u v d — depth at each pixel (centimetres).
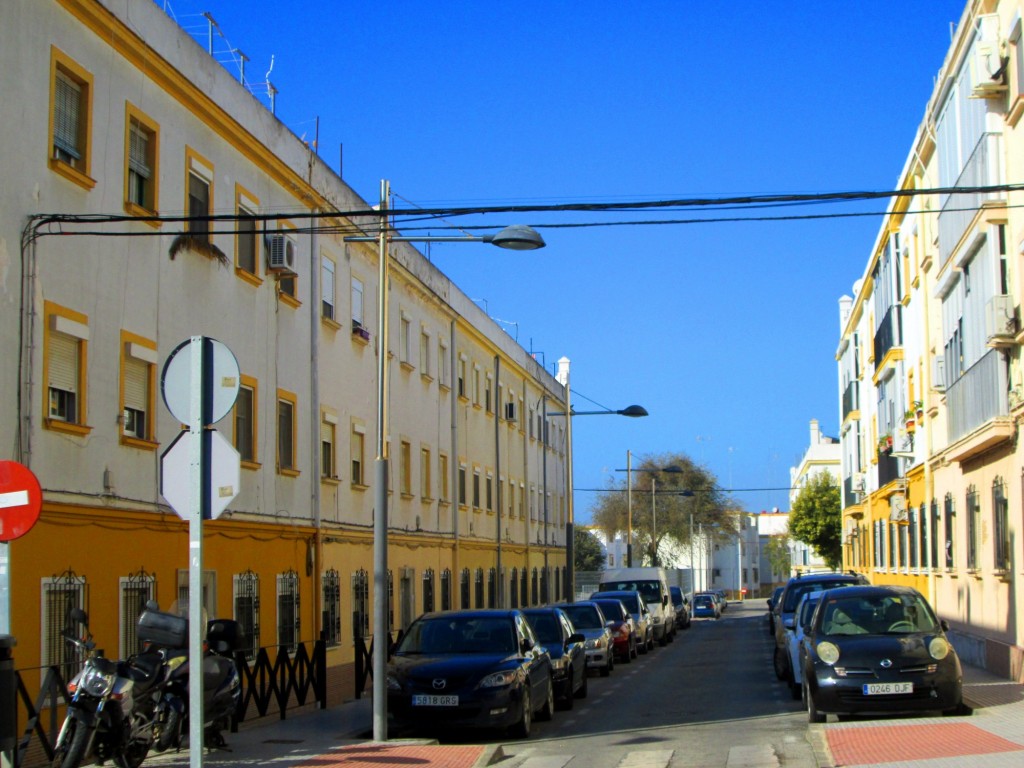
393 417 3130
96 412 1623
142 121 1792
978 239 2178
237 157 2147
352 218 2769
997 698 1700
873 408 4453
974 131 2234
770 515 14438
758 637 4491
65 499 1533
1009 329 1989
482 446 4178
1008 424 2056
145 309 1775
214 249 2012
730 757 1317
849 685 1483
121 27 1711
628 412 3838
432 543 3481
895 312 3612
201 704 803
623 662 3158
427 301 3516
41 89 1518
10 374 1433
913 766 1111
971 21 2181
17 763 944
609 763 1319
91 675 1018
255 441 2175
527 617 2120
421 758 1338
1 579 929
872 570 4594
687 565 10412
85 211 1611
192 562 816
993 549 2266
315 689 1919
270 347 2269
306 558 2411
